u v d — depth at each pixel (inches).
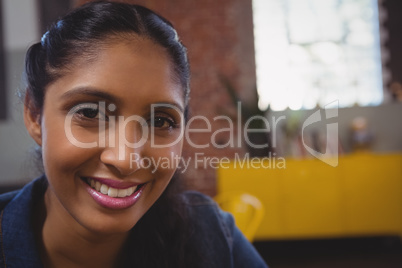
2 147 152.9
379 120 150.8
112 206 21.8
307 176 127.6
